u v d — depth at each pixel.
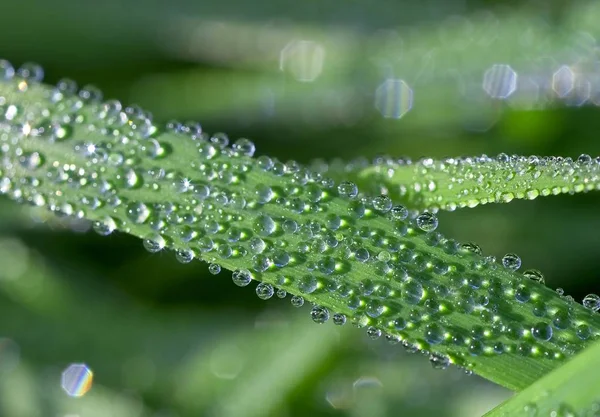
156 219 0.14
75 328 0.17
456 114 0.19
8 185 0.15
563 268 0.17
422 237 0.14
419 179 0.15
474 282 0.14
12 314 0.17
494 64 0.19
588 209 0.18
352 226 0.14
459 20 0.20
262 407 0.16
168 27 0.20
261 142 0.19
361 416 0.16
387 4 0.20
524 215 0.18
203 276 0.18
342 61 0.20
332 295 0.14
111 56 0.19
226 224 0.14
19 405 0.17
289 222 0.14
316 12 0.21
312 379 0.17
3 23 0.18
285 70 0.20
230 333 0.17
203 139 0.15
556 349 0.14
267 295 0.14
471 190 0.15
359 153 0.18
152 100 0.19
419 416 0.16
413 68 0.19
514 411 0.14
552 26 0.19
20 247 0.18
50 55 0.19
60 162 0.15
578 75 0.18
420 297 0.14
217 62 0.20
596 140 0.18
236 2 0.20
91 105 0.15
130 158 0.15
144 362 0.17
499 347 0.14
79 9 0.19
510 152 0.18
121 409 0.17
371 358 0.17
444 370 0.17
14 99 0.15
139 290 0.18
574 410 0.13
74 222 0.18
